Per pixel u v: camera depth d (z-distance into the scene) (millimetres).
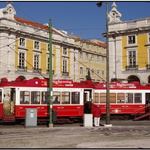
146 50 33156
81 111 18531
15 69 33406
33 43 36438
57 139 11195
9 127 16156
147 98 21578
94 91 20266
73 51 43656
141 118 21875
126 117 21469
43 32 38000
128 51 34656
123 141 10562
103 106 20594
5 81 17797
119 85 21016
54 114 17094
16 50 33688
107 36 17266
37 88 17609
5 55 32188
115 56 35750
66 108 18188
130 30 34188
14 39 33344
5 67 32125
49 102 17188
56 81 18203
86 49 49719
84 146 9445
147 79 32938
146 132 13586
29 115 15953
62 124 18344
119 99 20875
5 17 33312
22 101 17172
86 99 19844
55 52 40000
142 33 33562
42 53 37875
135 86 21281
